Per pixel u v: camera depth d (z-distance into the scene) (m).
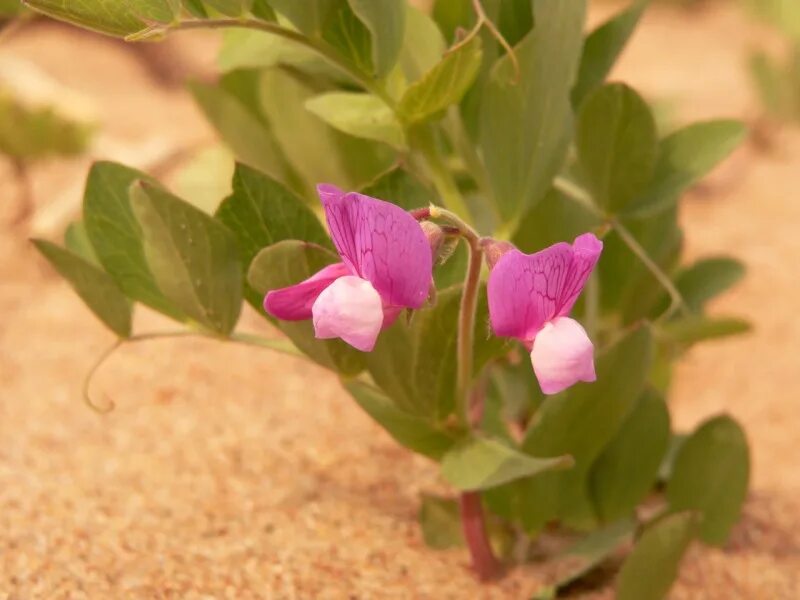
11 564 0.25
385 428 0.23
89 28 0.20
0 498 0.27
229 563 0.25
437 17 0.25
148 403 0.32
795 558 0.28
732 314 0.43
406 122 0.23
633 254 0.27
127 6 0.20
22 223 0.43
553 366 0.18
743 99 0.68
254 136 0.27
